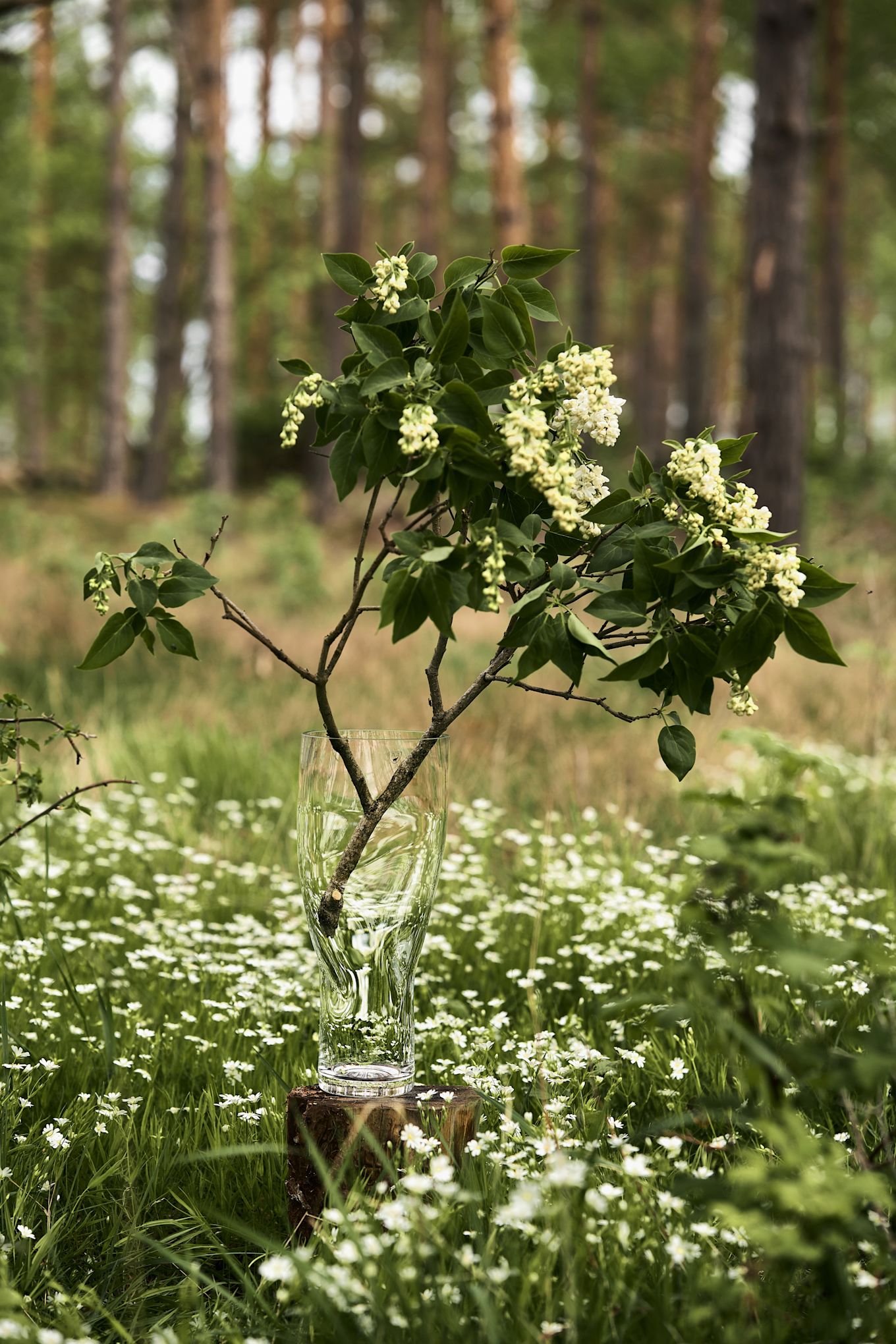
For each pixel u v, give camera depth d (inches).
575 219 1266.0
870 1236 73.5
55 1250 93.1
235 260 1187.9
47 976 144.6
